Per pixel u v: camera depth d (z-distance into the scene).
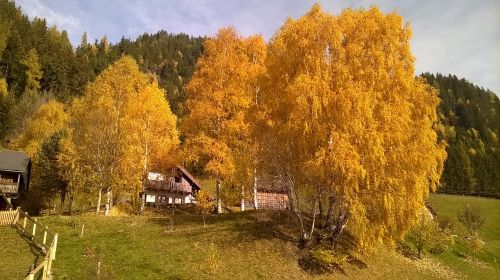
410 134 24.59
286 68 25.41
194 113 34.75
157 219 34.19
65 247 25.38
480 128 141.75
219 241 26.83
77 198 49.38
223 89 34.78
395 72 24.34
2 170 46.69
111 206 41.56
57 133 49.06
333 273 24.70
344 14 25.31
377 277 26.25
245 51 36.25
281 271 23.64
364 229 22.53
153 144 38.47
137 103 37.69
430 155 24.16
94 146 38.69
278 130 25.20
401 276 27.88
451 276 32.78
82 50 184.62
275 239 26.95
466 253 43.88
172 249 25.58
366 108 22.12
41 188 48.34
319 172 22.55
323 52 24.50
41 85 117.50
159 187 50.25
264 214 32.03
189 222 32.25
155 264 23.16
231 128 32.50
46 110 64.38
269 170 28.67
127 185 38.12
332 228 27.27
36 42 131.62
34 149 57.78
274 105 25.94
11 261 22.62
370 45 24.53
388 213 23.02
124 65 41.12
